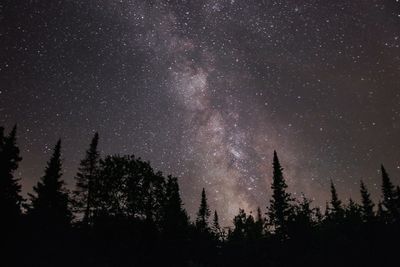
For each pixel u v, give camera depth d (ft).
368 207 178.81
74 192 145.48
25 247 106.22
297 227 160.76
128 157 153.17
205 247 163.12
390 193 202.49
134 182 147.74
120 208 143.23
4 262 96.63
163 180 155.22
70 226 132.87
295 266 148.15
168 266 128.06
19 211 110.52
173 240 136.46
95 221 136.98
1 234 101.60
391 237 163.63
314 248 155.84
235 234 179.22
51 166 140.87
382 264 144.77
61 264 107.34
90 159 156.76
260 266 150.71
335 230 169.27
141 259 122.42
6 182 106.83
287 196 180.34
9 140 110.93
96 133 165.78
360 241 161.07
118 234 131.64
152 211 147.95
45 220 121.19
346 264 145.89
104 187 144.46
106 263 116.06
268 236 175.32
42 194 132.67
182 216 153.17
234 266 152.97
